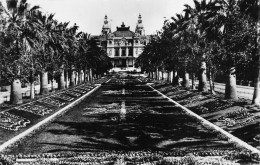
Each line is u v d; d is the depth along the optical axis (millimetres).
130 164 14883
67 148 18219
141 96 49375
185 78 56938
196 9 45531
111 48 192375
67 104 40000
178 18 54250
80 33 69438
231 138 19641
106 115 30531
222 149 17297
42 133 22359
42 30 36844
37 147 18500
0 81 34094
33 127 24469
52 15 46062
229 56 29578
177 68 50938
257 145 17516
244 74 29266
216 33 33031
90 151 17578
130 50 193125
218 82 74375
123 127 24328
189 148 17812
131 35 199125
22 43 33531
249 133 19750
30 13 35875
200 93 41469
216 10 32938
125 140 20109
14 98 34062
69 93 52000
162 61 65938
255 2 27609
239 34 28328
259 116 22328
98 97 48594
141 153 16641
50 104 37562
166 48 53594
